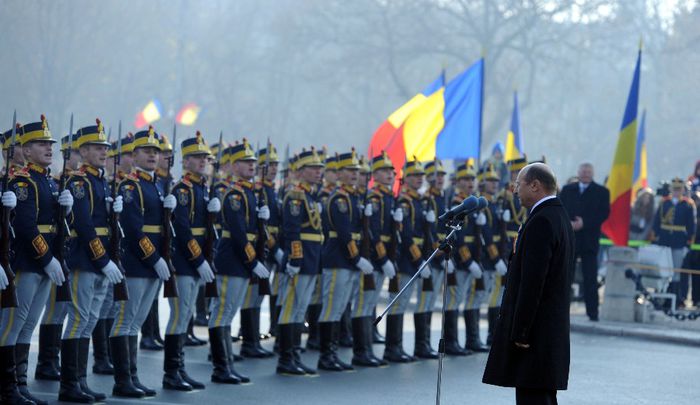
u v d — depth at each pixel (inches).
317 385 834.8
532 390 571.5
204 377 851.4
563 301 571.5
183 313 794.2
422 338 1015.0
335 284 916.6
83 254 716.7
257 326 982.4
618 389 885.8
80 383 730.2
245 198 848.9
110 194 746.8
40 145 690.2
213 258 802.8
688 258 1540.4
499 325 580.7
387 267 943.7
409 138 1200.8
